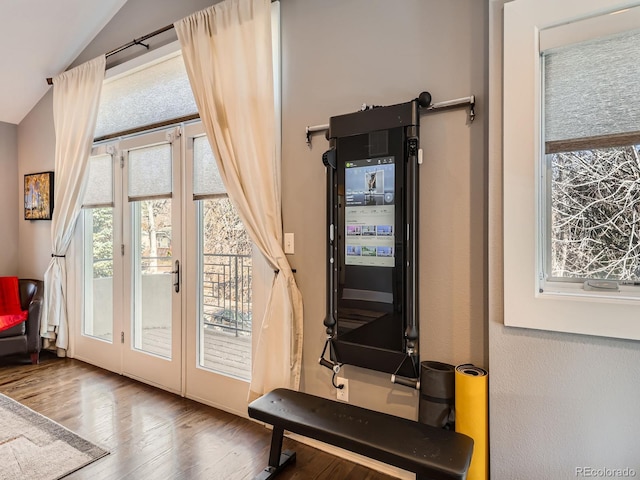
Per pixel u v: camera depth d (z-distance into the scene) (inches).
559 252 56.2
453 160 67.9
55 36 127.8
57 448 79.4
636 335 49.4
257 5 85.6
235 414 97.0
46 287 139.9
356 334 73.2
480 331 65.8
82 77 128.0
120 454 78.0
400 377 69.0
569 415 53.9
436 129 69.4
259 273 90.7
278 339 84.0
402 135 67.7
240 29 88.1
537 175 55.9
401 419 62.7
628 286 52.0
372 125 70.5
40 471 71.4
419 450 53.2
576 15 53.1
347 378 79.4
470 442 55.4
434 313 69.9
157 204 116.7
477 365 66.1
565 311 53.5
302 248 86.0
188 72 96.0
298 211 86.6
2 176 161.9
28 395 107.1
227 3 89.8
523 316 56.3
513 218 57.1
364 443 55.7
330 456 79.1
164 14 111.0
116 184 125.3
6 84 142.7
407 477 71.2
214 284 104.9
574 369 53.6
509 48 57.4
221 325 103.3
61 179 135.5
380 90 75.4
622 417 50.8
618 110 52.1
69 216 134.9
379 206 70.5
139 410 98.6
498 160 59.1
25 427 88.1
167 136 111.0
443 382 63.0
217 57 92.3
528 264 56.0
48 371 126.7
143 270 120.3
